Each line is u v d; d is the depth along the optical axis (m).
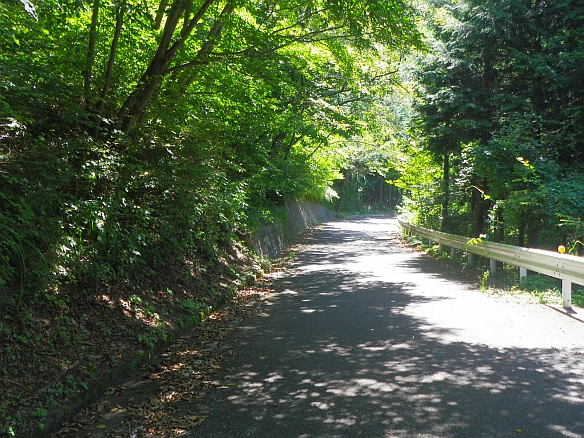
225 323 8.09
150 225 8.72
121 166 7.91
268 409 4.54
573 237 11.64
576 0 12.80
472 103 15.12
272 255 18.03
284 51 13.92
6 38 6.68
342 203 64.94
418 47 10.12
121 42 9.27
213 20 10.24
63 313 5.76
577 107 12.90
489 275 11.83
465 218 19.69
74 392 4.72
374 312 8.42
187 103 10.91
